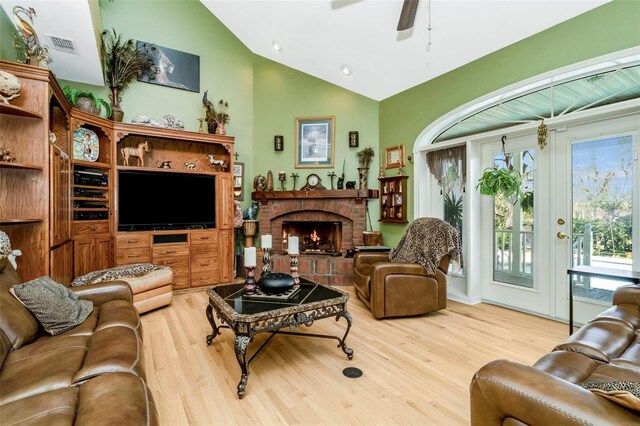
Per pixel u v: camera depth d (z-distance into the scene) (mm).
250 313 2102
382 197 5188
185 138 4508
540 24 3145
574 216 3195
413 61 4168
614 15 2727
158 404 1907
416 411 1842
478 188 3848
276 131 5594
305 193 5207
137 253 4160
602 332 1724
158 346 2697
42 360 1532
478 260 3979
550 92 3322
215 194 4758
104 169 3992
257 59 5641
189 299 4113
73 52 3330
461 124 4293
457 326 3162
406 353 2574
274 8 4293
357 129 5367
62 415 1110
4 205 2641
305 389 2068
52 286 2080
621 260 2889
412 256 3635
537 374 1059
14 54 3201
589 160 3082
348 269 4879
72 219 3473
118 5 4410
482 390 1123
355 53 4445
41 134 2721
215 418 1784
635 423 843
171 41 4824
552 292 3348
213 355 2539
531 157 3533
